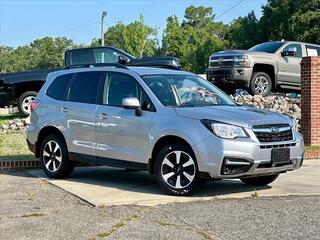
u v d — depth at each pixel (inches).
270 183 296.5
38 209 237.6
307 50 605.3
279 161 259.4
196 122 256.7
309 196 260.7
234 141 248.4
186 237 190.9
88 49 594.6
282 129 264.4
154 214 224.4
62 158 319.3
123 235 194.5
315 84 456.1
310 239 187.5
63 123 318.3
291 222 209.5
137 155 279.0
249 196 261.0
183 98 283.4
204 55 2817.4
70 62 593.6
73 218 220.4
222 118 254.2
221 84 578.2
